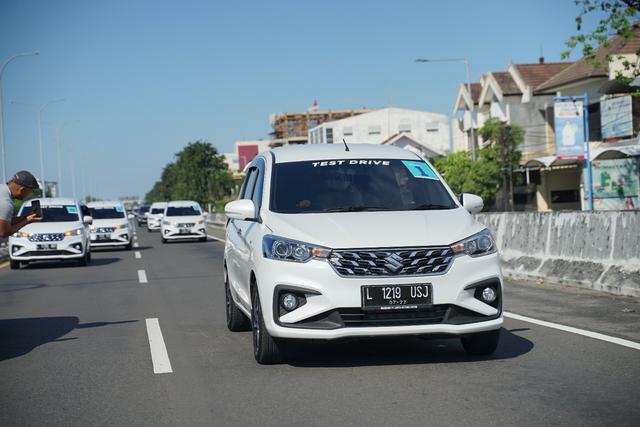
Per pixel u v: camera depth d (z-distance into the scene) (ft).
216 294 39.34
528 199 137.18
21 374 20.72
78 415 16.33
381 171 22.93
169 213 104.73
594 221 35.65
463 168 129.18
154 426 15.24
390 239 18.86
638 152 86.33
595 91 112.88
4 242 101.09
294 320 18.81
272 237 19.71
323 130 280.51
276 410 15.99
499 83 145.89
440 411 15.43
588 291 34.47
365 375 18.86
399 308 18.51
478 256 19.26
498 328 19.45
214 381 18.92
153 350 23.56
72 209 67.51
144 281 48.14
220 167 326.44
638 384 17.21
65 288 46.01
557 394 16.48
